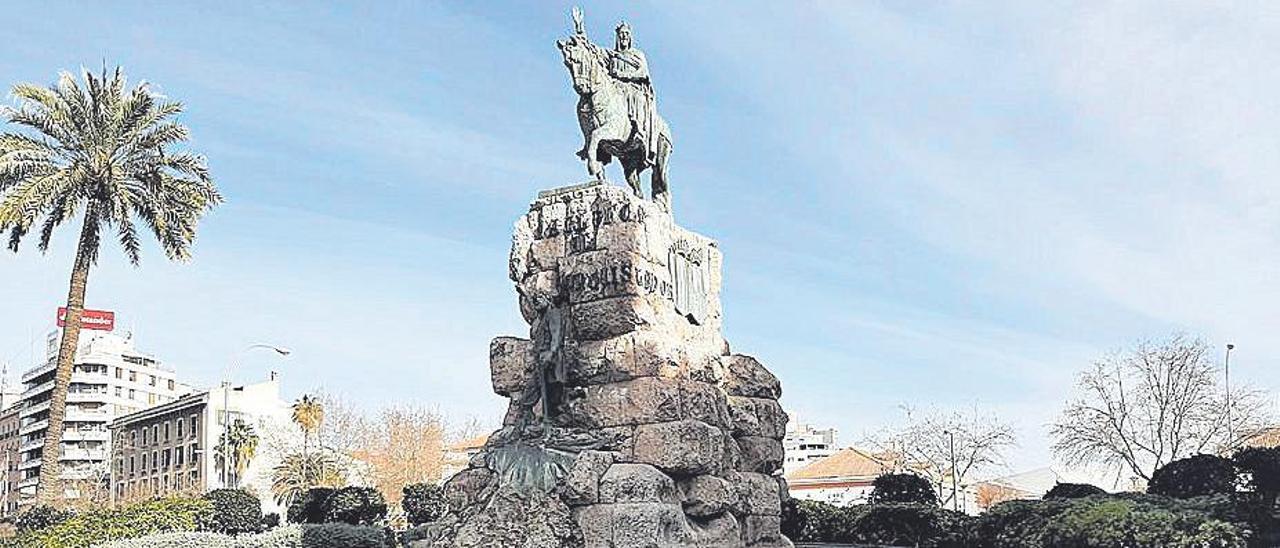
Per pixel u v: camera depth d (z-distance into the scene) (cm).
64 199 3628
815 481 7644
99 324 12650
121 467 10831
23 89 3628
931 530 2923
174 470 10169
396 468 8275
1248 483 2488
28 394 12694
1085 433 5916
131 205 3725
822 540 3123
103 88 3731
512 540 1719
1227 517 2320
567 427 1852
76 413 11962
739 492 1862
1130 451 5794
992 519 2639
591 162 1994
